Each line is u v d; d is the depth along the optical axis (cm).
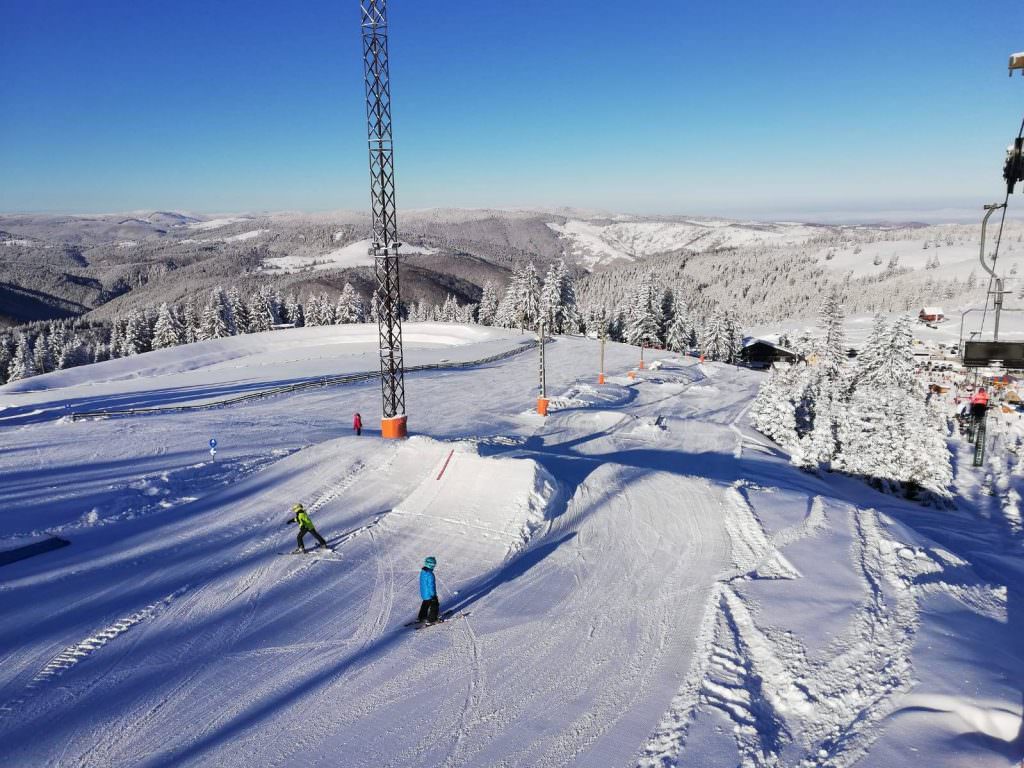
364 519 1655
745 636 1005
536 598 1205
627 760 733
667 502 1806
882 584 1181
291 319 12300
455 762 747
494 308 12912
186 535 1516
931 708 766
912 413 3559
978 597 1157
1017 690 776
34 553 1363
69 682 916
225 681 930
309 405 3962
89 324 19375
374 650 1019
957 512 3372
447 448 2139
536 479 1772
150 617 1116
